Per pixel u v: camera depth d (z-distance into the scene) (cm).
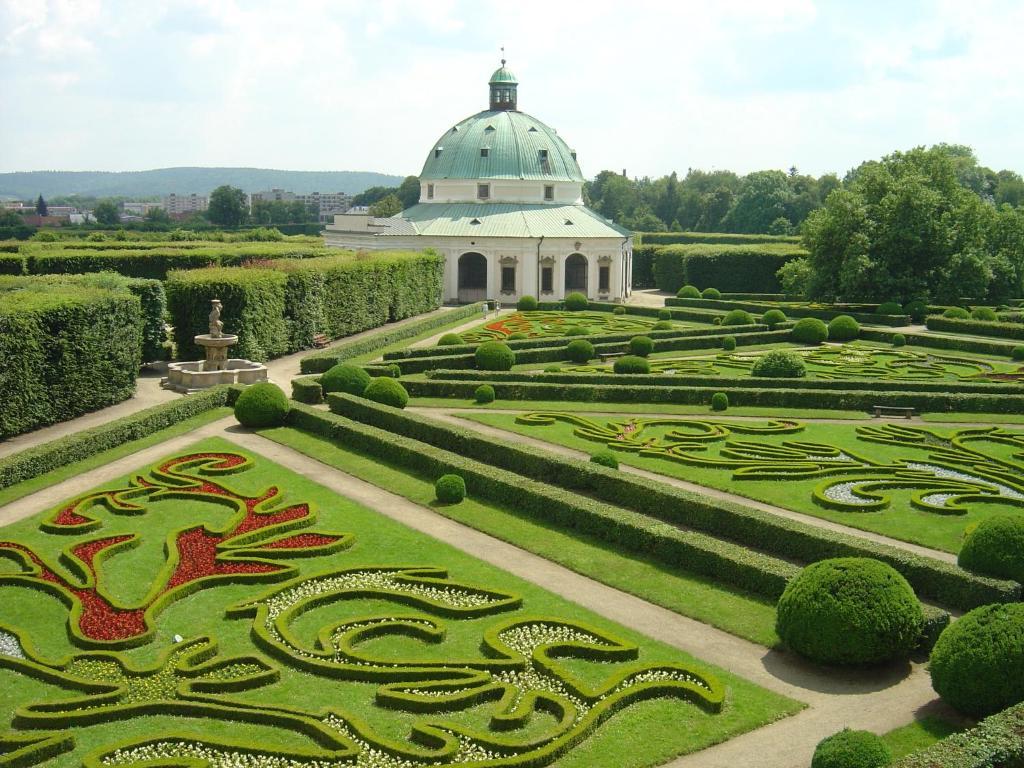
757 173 19500
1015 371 6219
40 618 2433
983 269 9162
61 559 2808
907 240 9156
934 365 6512
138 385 5538
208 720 1969
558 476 3597
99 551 2842
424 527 3170
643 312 9531
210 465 3791
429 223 11388
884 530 3189
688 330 7444
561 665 2186
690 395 5191
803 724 1962
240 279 6028
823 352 7044
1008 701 1870
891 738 1895
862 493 3512
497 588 2638
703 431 4559
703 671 2130
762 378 5519
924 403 5016
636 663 2195
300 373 6050
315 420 4412
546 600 2572
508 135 12019
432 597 2575
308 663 2178
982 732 1596
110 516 3219
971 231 9312
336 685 2117
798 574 2294
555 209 11850
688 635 2373
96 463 3809
